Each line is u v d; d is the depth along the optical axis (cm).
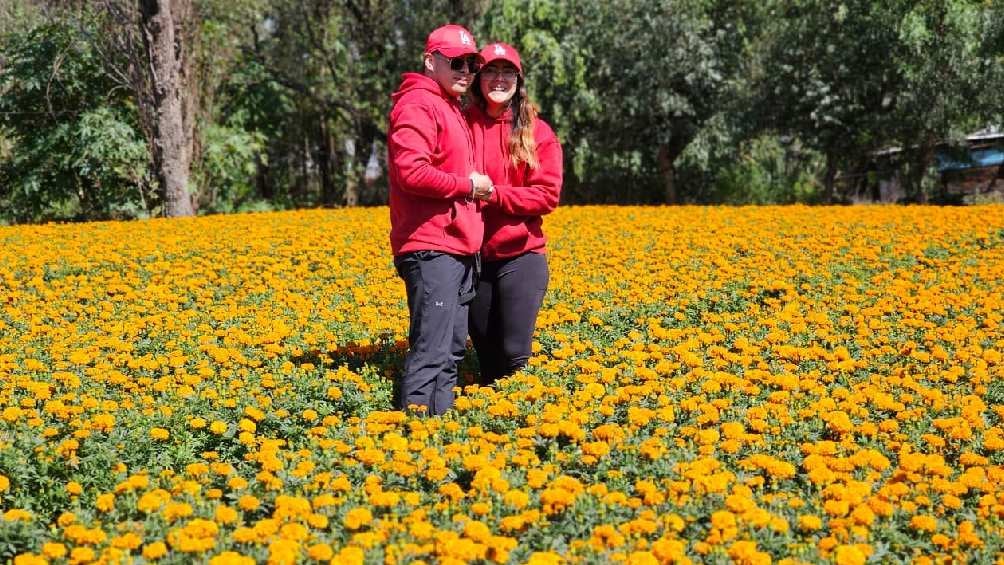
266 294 951
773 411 538
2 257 1104
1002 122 2408
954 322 780
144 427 527
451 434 511
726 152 2622
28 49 2270
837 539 390
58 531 415
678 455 471
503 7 2558
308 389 608
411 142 536
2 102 2305
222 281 986
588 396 542
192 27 2231
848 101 2455
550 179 593
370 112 2864
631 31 2616
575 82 2547
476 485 429
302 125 2938
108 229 1394
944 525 416
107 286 977
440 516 414
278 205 2753
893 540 402
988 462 491
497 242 592
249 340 723
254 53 2725
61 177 2322
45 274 1030
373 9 2806
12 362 656
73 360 652
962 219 1319
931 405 571
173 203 2005
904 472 457
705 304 855
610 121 2728
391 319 795
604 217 1480
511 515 409
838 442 516
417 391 552
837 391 573
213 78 2358
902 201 2698
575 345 678
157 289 939
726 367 640
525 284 600
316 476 452
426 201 552
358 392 609
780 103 2531
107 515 418
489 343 622
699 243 1167
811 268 984
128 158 2238
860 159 2667
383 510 420
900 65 2339
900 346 711
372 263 1080
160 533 390
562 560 364
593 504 414
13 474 470
